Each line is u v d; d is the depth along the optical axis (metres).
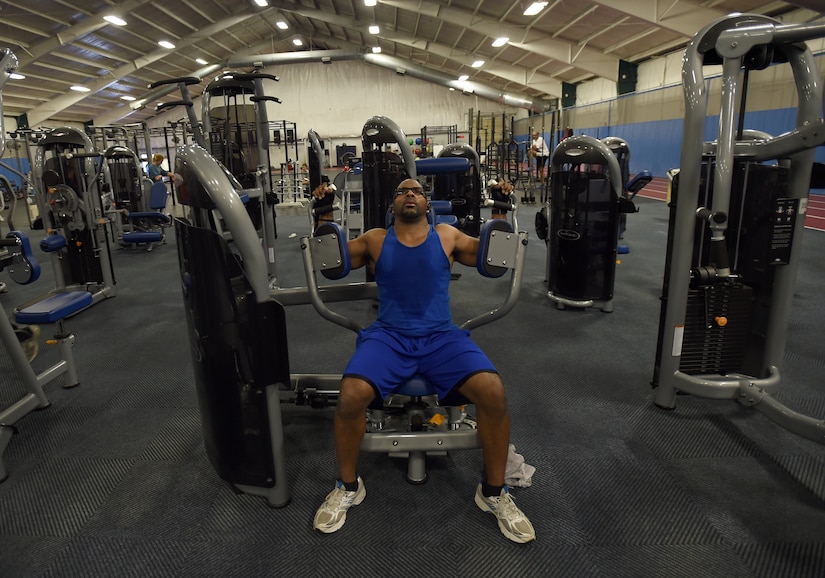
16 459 1.96
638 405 2.28
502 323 3.38
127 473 1.87
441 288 1.71
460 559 1.45
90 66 11.70
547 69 13.98
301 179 10.34
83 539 1.55
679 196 2.01
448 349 1.60
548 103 16.09
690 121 1.92
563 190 3.48
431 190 5.20
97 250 4.10
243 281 1.43
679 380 2.17
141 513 1.66
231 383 1.51
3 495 1.76
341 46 16.38
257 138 4.14
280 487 1.64
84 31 9.42
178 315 3.75
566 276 3.60
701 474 1.80
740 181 2.13
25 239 2.49
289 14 13.73
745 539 1.50
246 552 1.49
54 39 9.48
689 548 1.47
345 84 17.72
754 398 1.99
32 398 2.13
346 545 1.50
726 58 1.78
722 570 1.39
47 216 4.01
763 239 2.11
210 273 1.42
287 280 4.81
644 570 1.40
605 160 3.27
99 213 4.09
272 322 1.46
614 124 12.45
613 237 3.43
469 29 10.72
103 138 7.43
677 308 2.11
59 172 3.98
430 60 16.52
